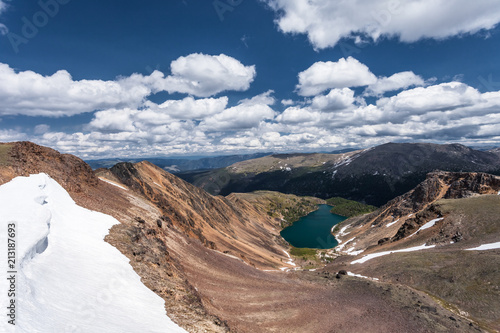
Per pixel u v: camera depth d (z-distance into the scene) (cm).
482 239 7738
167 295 2575
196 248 6269
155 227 5688
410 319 4228
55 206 3638
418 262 6912
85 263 2452
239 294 4534
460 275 5688
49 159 5650
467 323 4272
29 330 1233
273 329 3656
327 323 4009
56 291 1777
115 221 4244
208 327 2192
